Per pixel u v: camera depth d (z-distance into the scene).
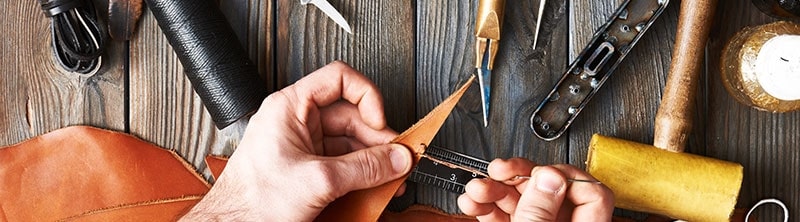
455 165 0.54
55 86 0.60
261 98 0.57
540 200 0.48
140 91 0.60
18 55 0.61
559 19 0.60
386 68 0.60
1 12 0.60
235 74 0.56
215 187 0.53
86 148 0.60
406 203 0.60
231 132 0.60
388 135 0.56
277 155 0.52
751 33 0.56
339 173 0.50
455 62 0.60
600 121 0.60
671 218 0.58
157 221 0.59
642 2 0.57
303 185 0.51
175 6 0.56
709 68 0.60
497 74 0.60
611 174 0.55
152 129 0.60
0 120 0.60
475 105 0.60
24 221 0.59
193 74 0.57
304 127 0.53
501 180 0.51
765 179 0.60
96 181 0.60
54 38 0.58
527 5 0.60
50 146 0.60
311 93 0.54
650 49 0.60
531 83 0.60
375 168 0.51
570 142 0.60
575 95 0.58
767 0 0.58
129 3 0.59
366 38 0.60
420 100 0.60
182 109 0.60
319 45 0.60
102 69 0.60
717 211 0.55
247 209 0.51
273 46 0.60
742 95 0.57
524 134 0.60
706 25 0.55
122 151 0.60
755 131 0.60
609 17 0.60
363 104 0.55
